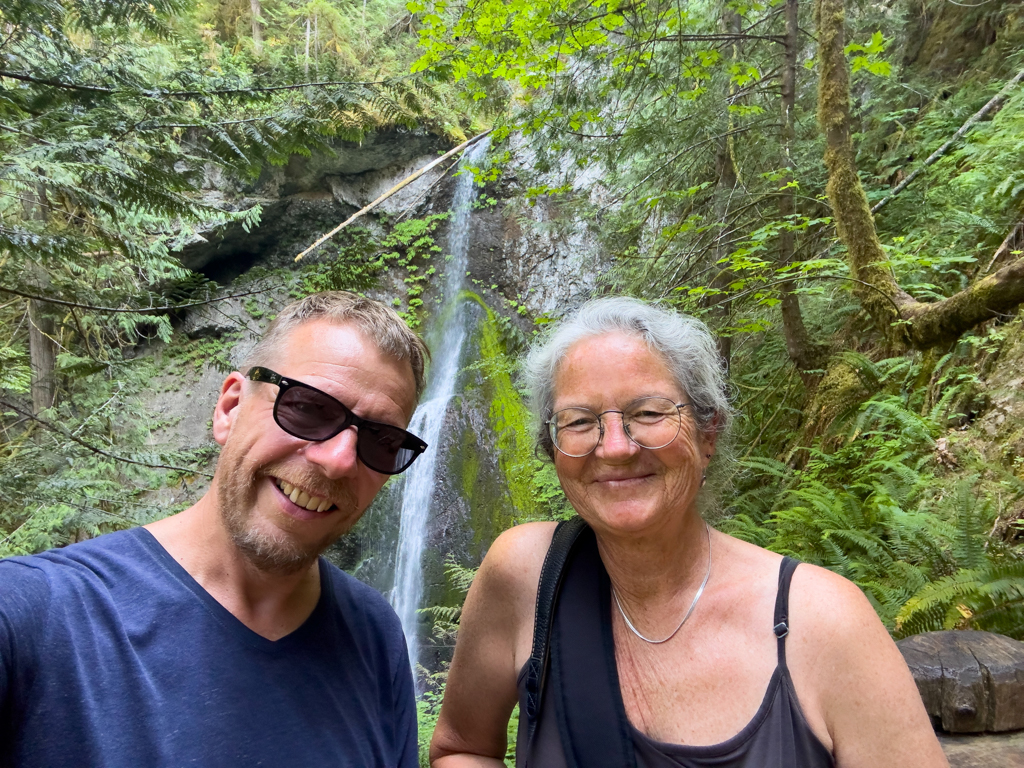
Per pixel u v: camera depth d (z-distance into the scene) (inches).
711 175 201.9
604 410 42.3
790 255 170.6
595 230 260.4
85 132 110.2
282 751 38.1
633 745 39.3
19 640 32.6
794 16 174.9
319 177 450.3
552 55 172.7
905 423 134.4
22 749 31.9
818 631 37.4
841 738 36.5
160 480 225.3
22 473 151.9
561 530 47.9
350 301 45.9
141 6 130.3
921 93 214.4
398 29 456.4
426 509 391.5
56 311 229.6
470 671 50.2
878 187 210.7
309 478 40.2
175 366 434.9
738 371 217.8
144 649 36.5
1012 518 105.7
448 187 462.0
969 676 47.5
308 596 45.1
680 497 41.9
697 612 41.5
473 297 447.5
